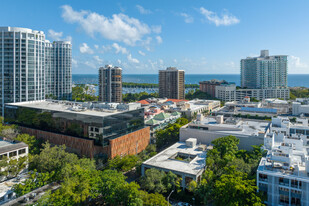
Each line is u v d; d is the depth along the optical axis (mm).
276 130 131625
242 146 125000
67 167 89062
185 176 97062
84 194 79250
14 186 86500
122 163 112000
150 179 93312
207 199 88875
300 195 77938
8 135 128250
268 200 83188
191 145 129375
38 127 140625
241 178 83625
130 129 133000
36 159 102125
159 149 151000
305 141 120188
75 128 123938
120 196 82000
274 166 84812
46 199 73688
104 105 142750
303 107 192625
